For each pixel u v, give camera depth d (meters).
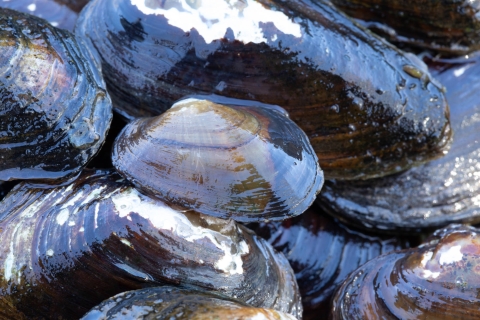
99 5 0.41
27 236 0.38
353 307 0.39
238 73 0.40
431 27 0.43
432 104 0.41
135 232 0.37
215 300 0.36
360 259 0.42
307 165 0.38
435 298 0.38
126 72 0.40
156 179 0.38
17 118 0.38
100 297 0.38
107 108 0.39
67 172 0.38
